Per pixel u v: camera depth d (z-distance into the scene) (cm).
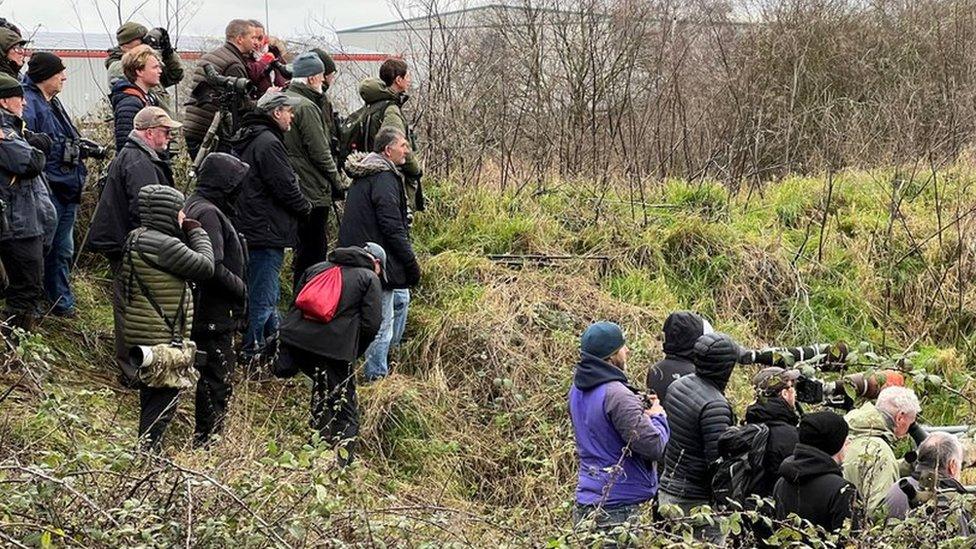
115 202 713
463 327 891
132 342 641
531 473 793
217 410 697
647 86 1338
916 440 610
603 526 524
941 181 1216
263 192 790
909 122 1307
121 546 418
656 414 580
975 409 909
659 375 649
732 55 1488
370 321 721
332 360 717
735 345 600
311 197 854
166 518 450
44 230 729
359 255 729
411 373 873
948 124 1338
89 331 825
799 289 1027
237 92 812
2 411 569
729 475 567
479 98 1190
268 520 461
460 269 959
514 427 831
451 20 1257
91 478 480
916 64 1551
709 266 1033
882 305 1041
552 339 900
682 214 1095
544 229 1042
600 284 999
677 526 484
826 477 521
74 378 760
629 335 927
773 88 1462
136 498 461
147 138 723
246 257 726
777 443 558
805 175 1330
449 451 798
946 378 956
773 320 1018
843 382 639
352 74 1270
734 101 1378
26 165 698
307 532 462
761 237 1077
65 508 446
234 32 875
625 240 1043
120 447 495
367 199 812
